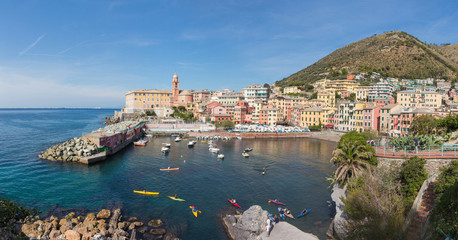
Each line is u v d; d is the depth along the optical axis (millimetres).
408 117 106938
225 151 98500
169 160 82188
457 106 135125
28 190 52469
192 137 136250
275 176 64812
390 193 31062
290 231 35125
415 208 26531
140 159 83375
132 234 35438
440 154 36406
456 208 20531
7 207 20484
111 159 82812
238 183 59344
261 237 33969
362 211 30172
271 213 44281
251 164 77312
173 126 157375
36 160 78438
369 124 128250
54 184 56750
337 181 49031
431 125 81062
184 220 41344
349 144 46062
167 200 49094
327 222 41344
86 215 41656
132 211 44094
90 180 60188
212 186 57156
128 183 58406
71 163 75812
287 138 137875
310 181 60938
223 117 175250
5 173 64062
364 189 32844
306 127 158125
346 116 143875
